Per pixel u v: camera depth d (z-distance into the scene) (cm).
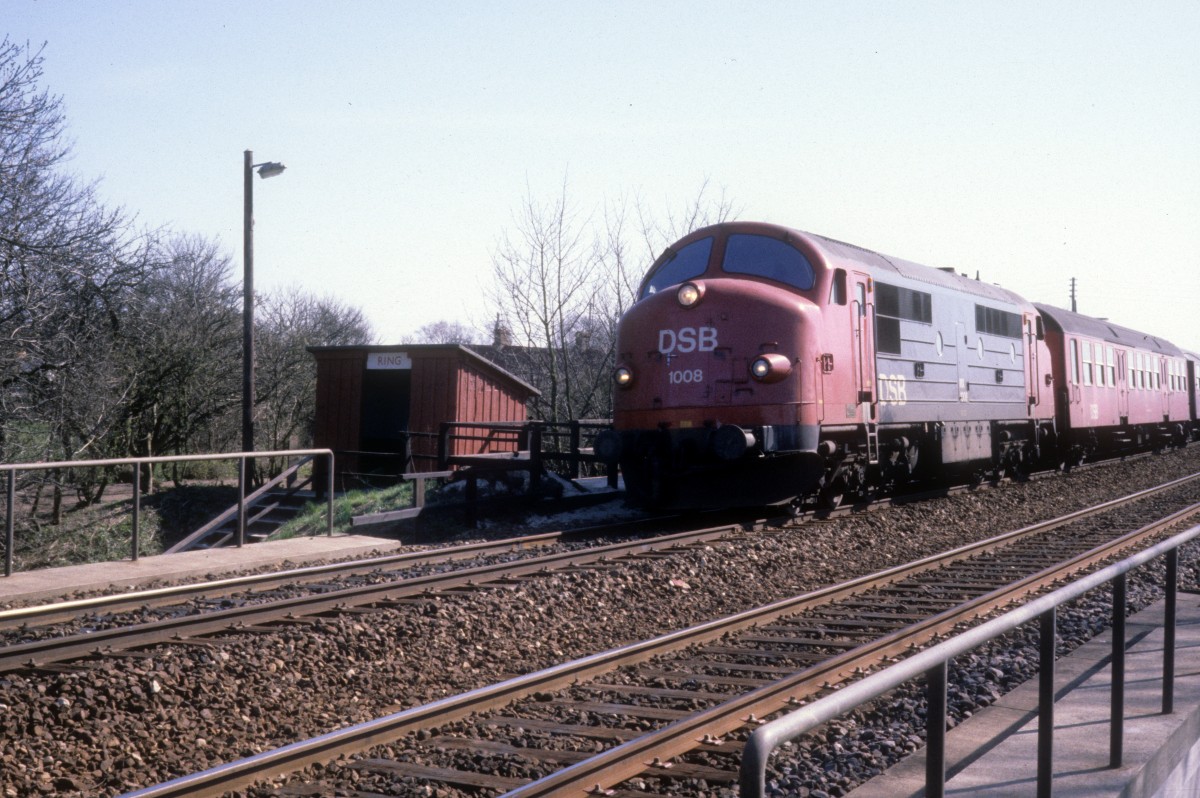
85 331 2203
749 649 807
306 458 1808
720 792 506
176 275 3103
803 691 666
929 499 1838
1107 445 3064
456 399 2230
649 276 1556
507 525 1716
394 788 512
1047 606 402
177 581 1097
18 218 1973
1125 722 530
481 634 837
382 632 800
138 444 2912
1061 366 2473
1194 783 554
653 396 1430
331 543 1333
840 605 982
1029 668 743
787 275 1431
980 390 1914
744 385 1363
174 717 627
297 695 686
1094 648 732
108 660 707
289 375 3572
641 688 686
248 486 2833
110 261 2202
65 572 1080
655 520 1578
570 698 671
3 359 1953
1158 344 3572
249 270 2133
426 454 2233
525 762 548
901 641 798
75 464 1084
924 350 1686
